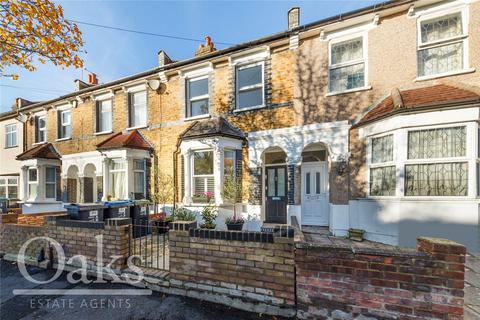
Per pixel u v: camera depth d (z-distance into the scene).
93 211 6.31
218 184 7.72
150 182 9.64
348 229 6.85
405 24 6.48
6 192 14.37
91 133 11.20
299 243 2.95
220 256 3.44
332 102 7.19
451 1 6.05
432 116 5.48
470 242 5.18
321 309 2.80
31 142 13.37
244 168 8.27
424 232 5.55
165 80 9.62
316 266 2.84
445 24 6.29
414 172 5.78
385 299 2.56
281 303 3.05
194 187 8.46
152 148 9.67
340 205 7.01
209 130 7.86
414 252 2.53
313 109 7.40
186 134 8.30
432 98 5.53
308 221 8.46
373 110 6.53
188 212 8.05
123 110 10.45
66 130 12.32
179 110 9.36
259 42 7.89
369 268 2.63
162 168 9.47
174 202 8.91
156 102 9.79
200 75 9.17
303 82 7.55
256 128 8.15
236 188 7.86
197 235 3.61
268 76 8.00
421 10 6.33
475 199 5.16
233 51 8.33
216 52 8.45
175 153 9.20
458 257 2.36
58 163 12.12
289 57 7.76
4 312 3.38
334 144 7.10
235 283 3.33
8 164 14.24
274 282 3.11
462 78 5.90
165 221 7.43
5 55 5.25
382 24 6.71
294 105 7.63
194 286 3.57
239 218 7.73
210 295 3.45
